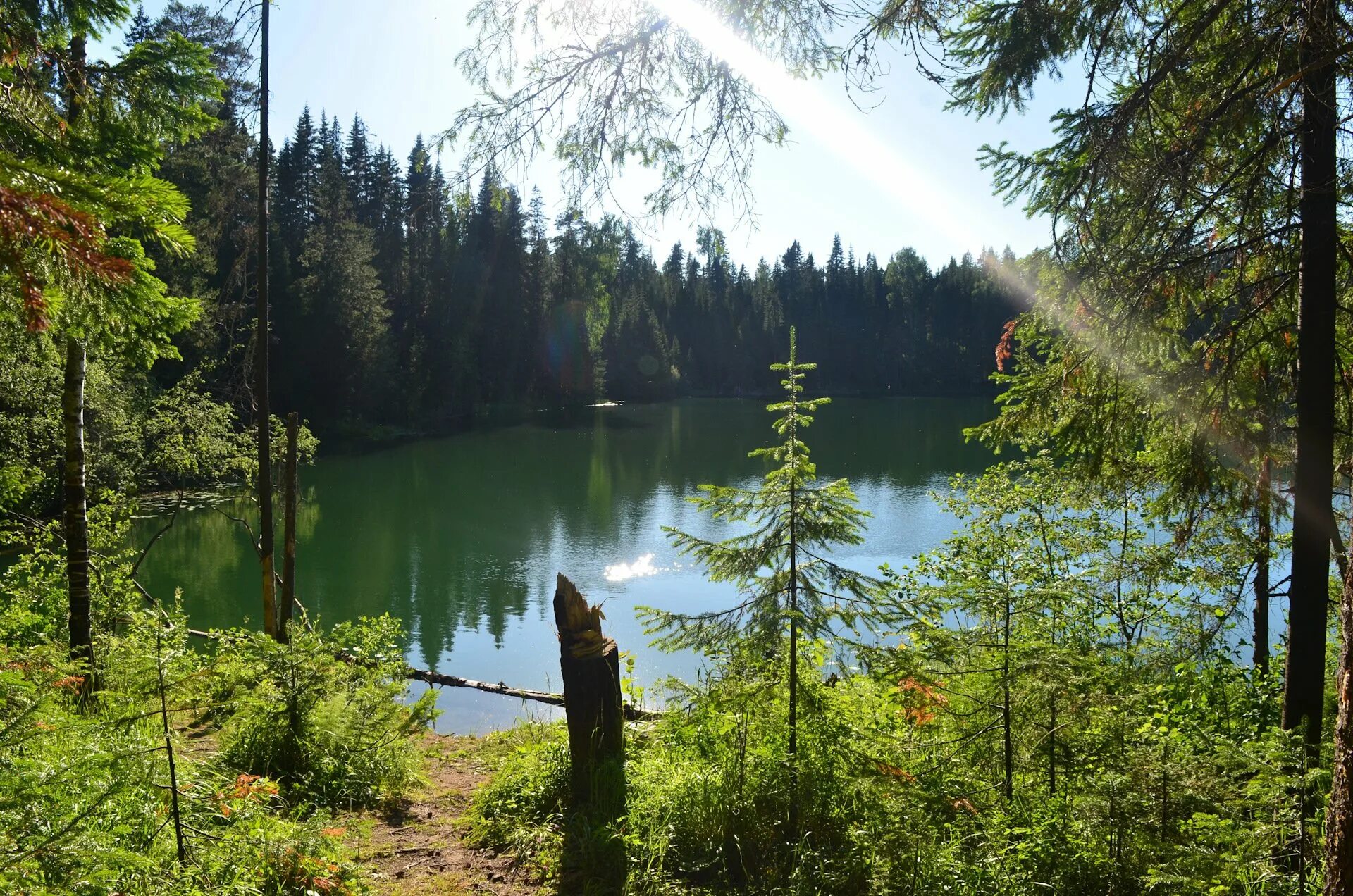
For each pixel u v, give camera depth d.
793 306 82.69
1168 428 4.96
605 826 4.56
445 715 9.48
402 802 5.55
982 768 4.66
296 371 37.69
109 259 1.41
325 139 37.53
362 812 5.24
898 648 4.73
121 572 8.61
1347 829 2.80
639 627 14.20
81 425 6.61
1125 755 4.09
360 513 24.81
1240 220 4.27
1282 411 4.99
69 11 5.22
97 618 7.96
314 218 38.31
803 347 80.56
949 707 5.01
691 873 4.31
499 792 5.37
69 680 3.12
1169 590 7.48
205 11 8.15
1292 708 4.73
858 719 5.33
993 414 58.72
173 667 3.32
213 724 5.55
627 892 4.11
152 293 4.12
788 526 4.68
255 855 3.23
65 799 2.59
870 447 40.03
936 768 4.60
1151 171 3.78
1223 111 3.71
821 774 4.59
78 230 1.36
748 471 33.50
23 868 2.27
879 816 4.23
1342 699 2.88
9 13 4.73
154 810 3.11
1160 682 6.00
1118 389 4.83
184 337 21.12
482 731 8.88
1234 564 6.62
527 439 43.50
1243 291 4.62
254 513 23.08
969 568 7.12
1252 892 3.30
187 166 12.84
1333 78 3.75
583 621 5.23
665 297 68.75
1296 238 4.52
